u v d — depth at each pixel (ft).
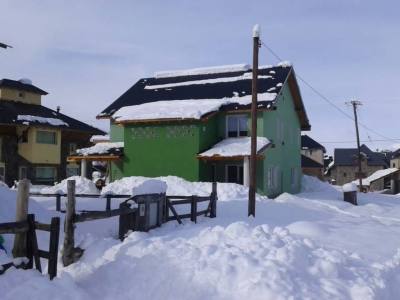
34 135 117.29
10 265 22.77
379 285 24.93
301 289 22.71
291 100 113.91
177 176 90.74
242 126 94.48
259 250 27.32
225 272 23.99
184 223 42.88
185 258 25.89
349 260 28.43
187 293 22.72
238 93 97.30
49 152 121.19
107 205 51.44
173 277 24.00
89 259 27.40
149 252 27.17
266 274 23.50
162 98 104.83
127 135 96.48
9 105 122.93
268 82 99.96
